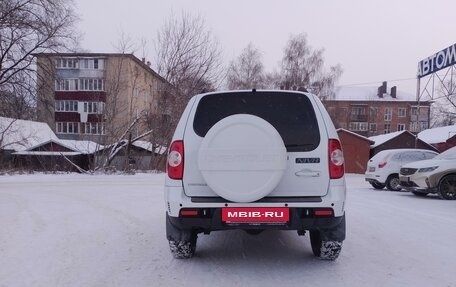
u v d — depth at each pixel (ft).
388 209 28.96
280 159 12.71
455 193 35.76
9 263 14.85
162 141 81.20
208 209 13.16
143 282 12.89
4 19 86.02
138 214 25.68
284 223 12.96
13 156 82.84
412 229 21.38
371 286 12.55
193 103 14.26
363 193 43.06
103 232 20.21
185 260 15.37
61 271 13.97
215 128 12.94
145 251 16.65
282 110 13.84
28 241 18.12
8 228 20.90
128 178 61.26
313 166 13.25
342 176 13.41
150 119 81.20
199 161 12.94
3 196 35.32
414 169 37.29
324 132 13.48
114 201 32.07
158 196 35.70
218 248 17.28
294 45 147.95
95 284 12.70
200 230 15.16
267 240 18.83
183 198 13.35
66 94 157.58
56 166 78.23
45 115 100.07
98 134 75.82
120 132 77.05
